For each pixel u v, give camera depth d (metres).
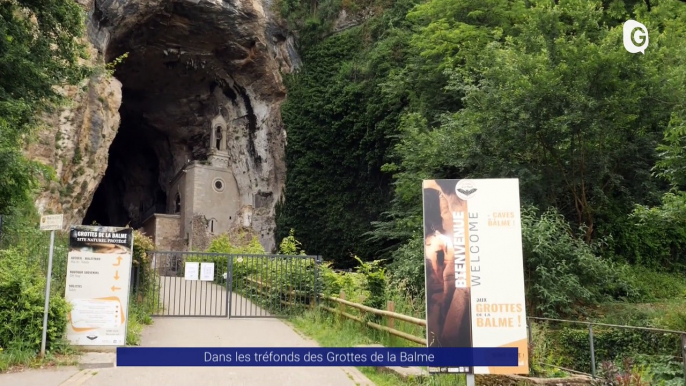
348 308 11.89
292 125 36.22
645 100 15.81
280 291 14.25
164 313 13.84
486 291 6.54
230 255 14.00
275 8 38.28
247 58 38.69
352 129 32.56
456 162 16.66
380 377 7.95
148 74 40.28
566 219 17.12
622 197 17.53
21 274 8.80
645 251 16.94
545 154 16.02
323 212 33.66
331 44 36.62
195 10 35.28
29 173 13.48
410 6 31.47
